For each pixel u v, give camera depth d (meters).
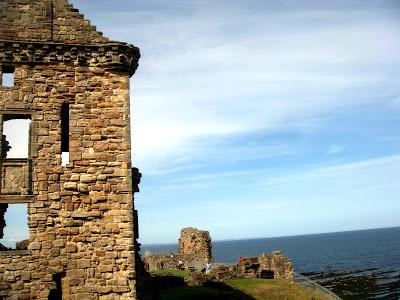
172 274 36.25
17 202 16.62
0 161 16.77
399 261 123.19
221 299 29.34
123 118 18.09
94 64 18.23
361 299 64.56
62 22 18.45
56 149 17.31
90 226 17.05
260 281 36.25
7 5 18.11
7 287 16.03
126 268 16.94
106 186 17.42
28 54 17.69
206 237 46.69
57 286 16.84
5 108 17.22
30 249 16.44
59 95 17.77
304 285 38.19
